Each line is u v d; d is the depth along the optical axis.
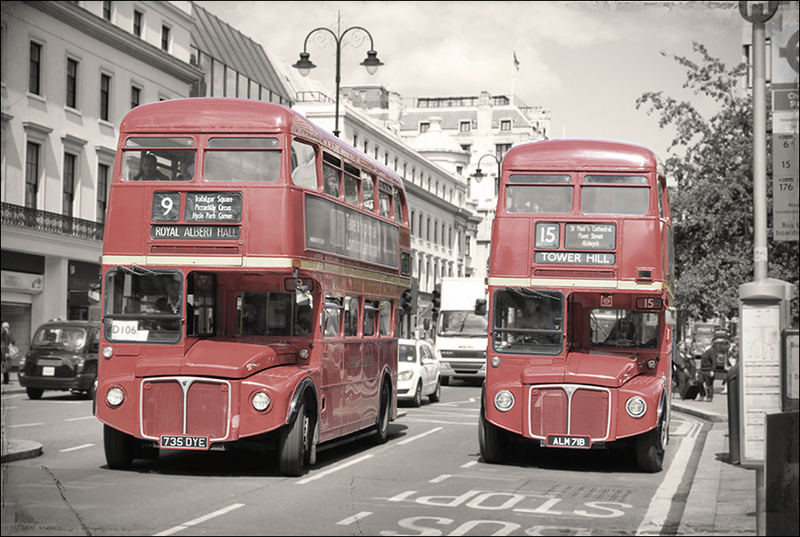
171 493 11.91
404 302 26.62
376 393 17.89
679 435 20.67
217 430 13.00
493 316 15.61
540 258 15.48
